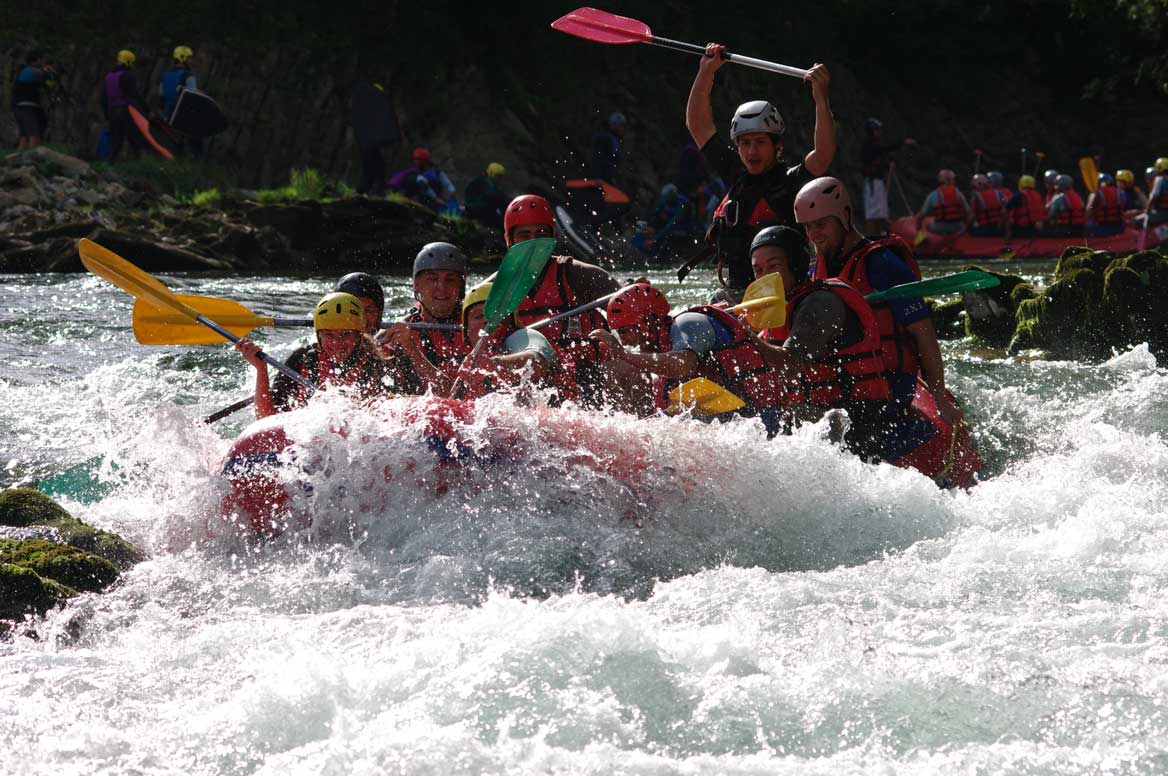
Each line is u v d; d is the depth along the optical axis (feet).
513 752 30.50
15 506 49.39
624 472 51.29
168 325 69.72
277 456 50.08
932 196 227.20
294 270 200.23
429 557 47.39
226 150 260.62
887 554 48.65
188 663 36.52
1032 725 31.89
